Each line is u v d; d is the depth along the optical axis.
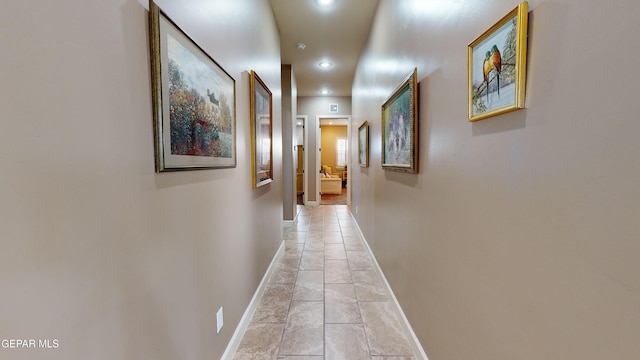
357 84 4.55
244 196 1.91
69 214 0.62
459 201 1.14
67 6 0.61
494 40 0.87
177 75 1.03
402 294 1.95
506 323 0.85
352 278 2.79
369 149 3.42
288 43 3.76
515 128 0.80
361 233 4.08
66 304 0.62
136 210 0.84
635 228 0.50
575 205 0.61
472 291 1.04
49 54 0.58
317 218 5.61
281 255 3.40
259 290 2.33
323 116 6.62
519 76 0.76
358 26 3.29
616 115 0.52
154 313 0.93
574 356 0.62
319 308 2.22
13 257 0.52
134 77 0.82
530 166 0.74
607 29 0.54
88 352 0.67
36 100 0.55
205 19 1.29
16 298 0.53
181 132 1.06
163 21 0.93
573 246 0.62
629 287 0.51
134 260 0.83
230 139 1.61
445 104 1.27
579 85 0.60
